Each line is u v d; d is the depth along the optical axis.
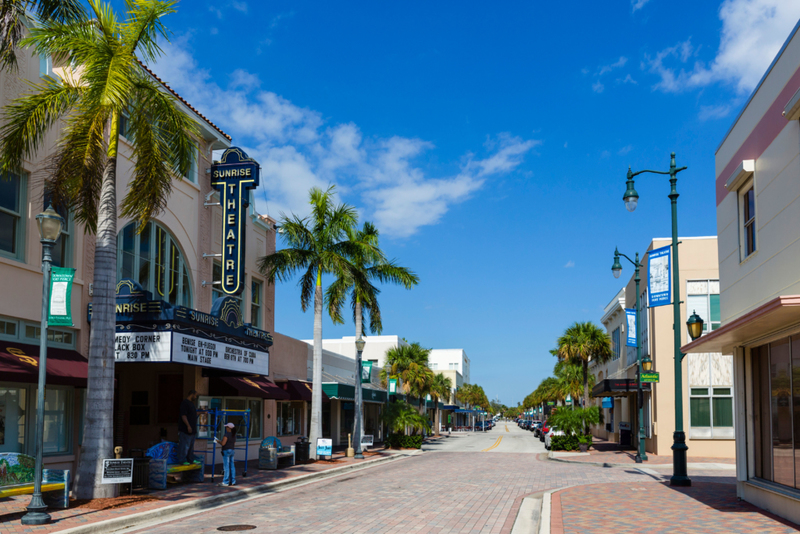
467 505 13.67
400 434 37.47
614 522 11.12
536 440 55.41
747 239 14.13
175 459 16.44
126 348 16.47
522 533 10.58
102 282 13.24
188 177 21.52
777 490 11.83
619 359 46.56
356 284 28.38
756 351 13.91
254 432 25.45
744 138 14.00
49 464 14.66
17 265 14.17
